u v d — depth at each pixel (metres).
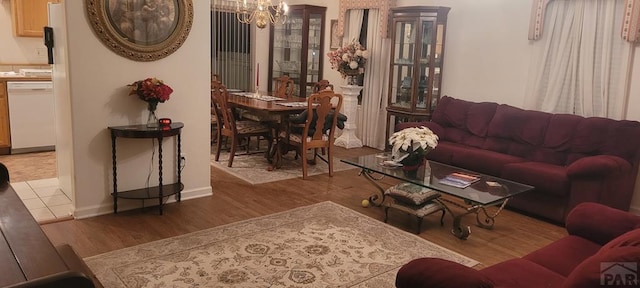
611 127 4.14
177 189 3.95
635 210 4.30
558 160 4.45
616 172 3.72
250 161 5.72
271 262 3.01
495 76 5.39
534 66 4.98
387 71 6.58
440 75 5.87
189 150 4.19
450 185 3.53
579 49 4.62
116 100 3.72
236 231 3.51
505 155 4.59
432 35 5.73
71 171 3.70
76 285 1.26
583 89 4.62
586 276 1.47
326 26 7.51
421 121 5.87
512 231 3.79
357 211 4.09
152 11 3.75
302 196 4.46
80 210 3.69
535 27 4.86
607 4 4.39
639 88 4.30
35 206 3.91
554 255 2.36
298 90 7.76
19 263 1.44
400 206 3.75
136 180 3.94
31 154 5.74
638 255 1.43
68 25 3.40
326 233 3.54
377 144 6.84
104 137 3.71
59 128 4.13
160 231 3.47
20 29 5.81
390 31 6.39
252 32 7.85
